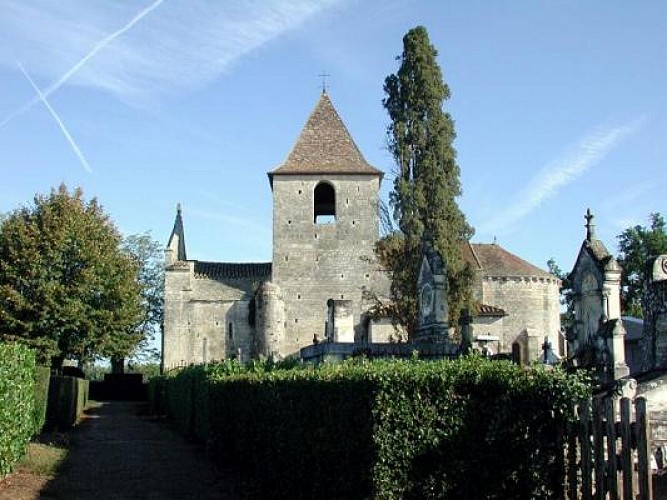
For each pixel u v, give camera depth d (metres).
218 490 15.95
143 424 36.31
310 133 65.12
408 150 46.22
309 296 61.50
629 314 57.06
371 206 62.59
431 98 46.28
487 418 9.59
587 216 21.58
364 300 59.28
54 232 43.66
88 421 38.12
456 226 45.06
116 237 49.19
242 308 64.00
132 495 15.36
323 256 62.00
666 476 10.91
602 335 18.42
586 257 21.12
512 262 60.50
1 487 15.12
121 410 49.75
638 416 8.05
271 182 64.06
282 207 62.53
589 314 21.03
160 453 22.83
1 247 43.53
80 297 44.22
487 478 9.44
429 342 28.16
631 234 57.81
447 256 43.88
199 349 63.41
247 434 16.67
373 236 62.28
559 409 9.35
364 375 10.19
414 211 44.84
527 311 58.78
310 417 12.13
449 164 46.00
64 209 45.16
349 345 28.05
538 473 9.29
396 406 9.67
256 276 65.56
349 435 10.50
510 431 9.47
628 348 35.81
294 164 63.28
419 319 30.58
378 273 61.69
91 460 20.88
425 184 45.41
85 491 15.77
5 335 42.28
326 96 67.25
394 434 9.63
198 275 65.44
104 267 45.84
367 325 51.12
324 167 62.94
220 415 20.22
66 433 28.69
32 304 42.66
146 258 82.06
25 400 17.88
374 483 9.56
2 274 42.97
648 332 18.11
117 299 46.50
